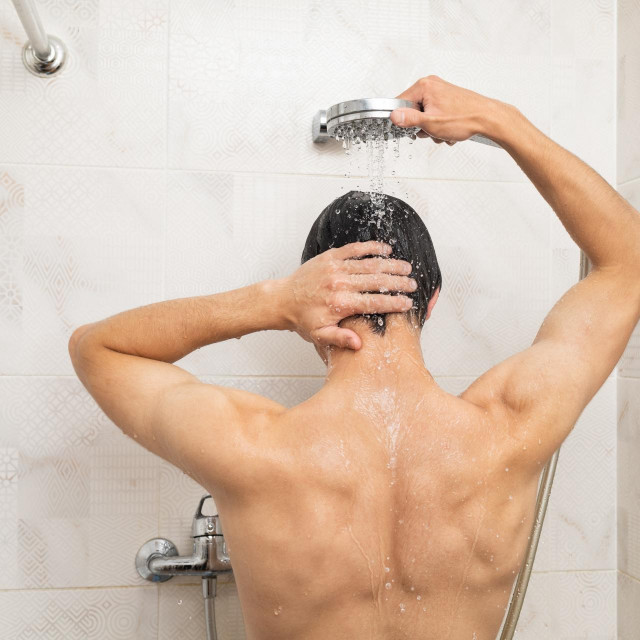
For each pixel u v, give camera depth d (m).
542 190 0.79
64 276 1.17
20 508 1.16
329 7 1.25
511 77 1.30
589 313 0.77
